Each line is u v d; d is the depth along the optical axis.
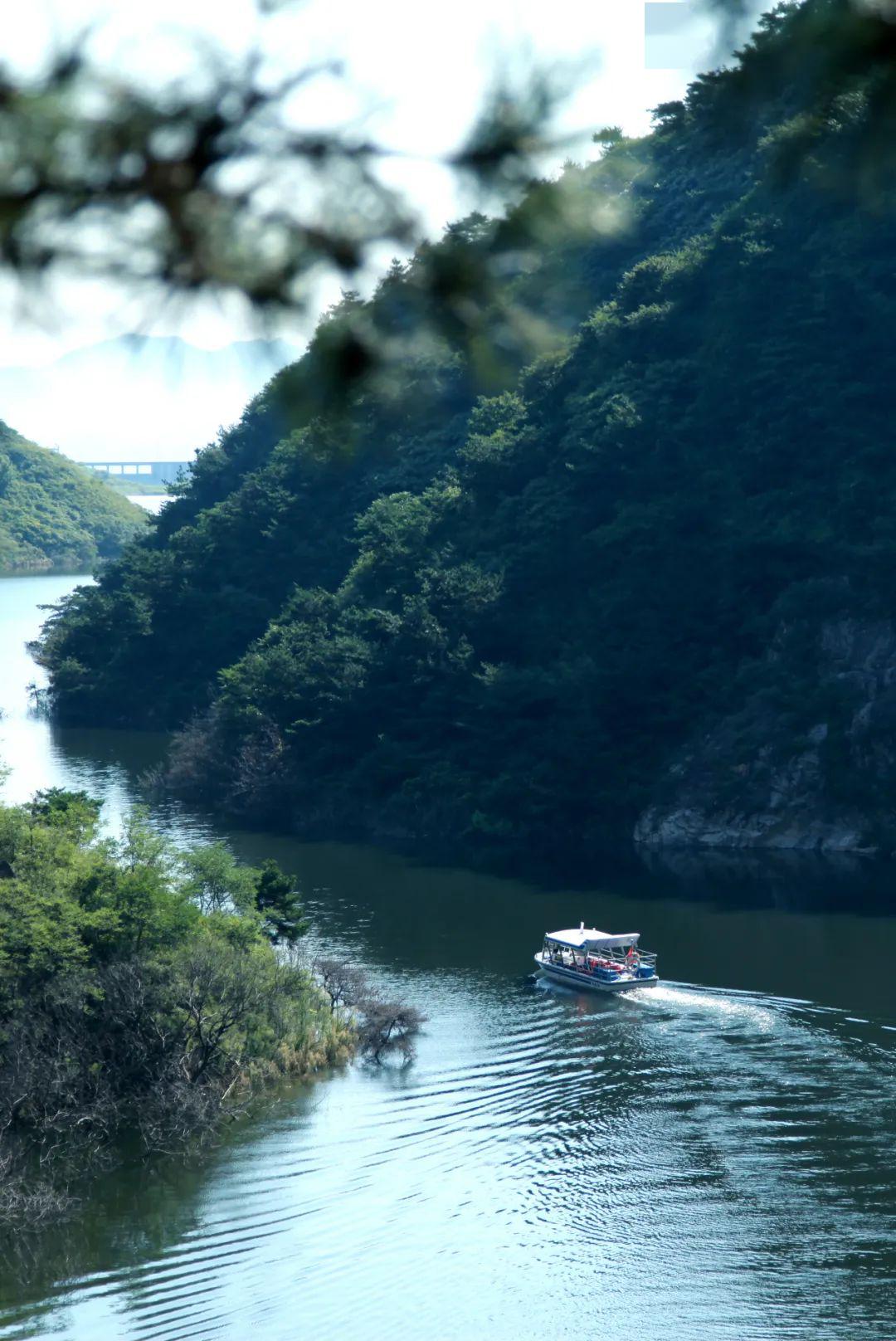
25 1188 52.69
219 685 162.12
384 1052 65.75
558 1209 50.16
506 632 128.62
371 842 115.00
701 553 121.38
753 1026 67.44
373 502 164.75
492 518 141.12
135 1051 60.44
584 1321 42.22
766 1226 48.19
